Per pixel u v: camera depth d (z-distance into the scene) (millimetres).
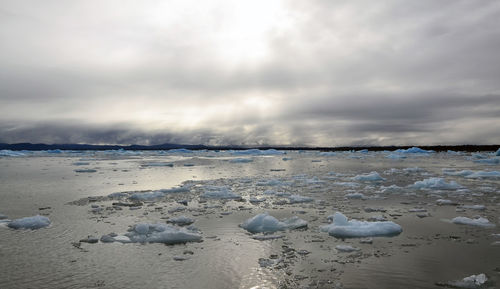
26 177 23609
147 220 10500
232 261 6934
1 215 10922
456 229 9109
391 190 16000
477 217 10469
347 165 35656
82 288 5730
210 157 62469
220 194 14641
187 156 68375
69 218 10789
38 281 6012
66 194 15719
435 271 6297
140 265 6754
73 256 7270
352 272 6293
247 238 8523
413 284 5762
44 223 9867
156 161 47156
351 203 12938
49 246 7945
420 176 22875
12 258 7145
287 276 6156
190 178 22906
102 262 6918
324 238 8453
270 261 6875
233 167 33875
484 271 6262
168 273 6344
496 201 13016
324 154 65938
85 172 27984
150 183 20078
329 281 5906
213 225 9828
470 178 21281
